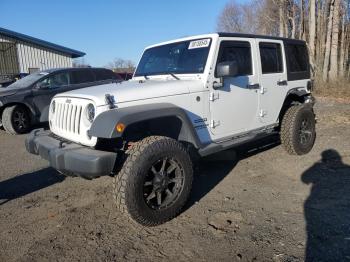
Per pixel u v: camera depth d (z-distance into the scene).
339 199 4.04
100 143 3.62
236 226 3.54
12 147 7.48
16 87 9.35
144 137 3.96
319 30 17.88
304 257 2.95
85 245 3.31
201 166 5.46
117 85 4.25
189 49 4.61
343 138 6.77
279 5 23.12
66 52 24.00
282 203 4.03
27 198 4.51
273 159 5.65
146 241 3.34
